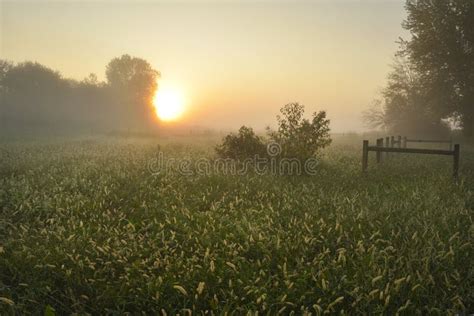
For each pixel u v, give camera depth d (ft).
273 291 12.05
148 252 15.23
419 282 12.01
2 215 19.89
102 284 12.50
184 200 23.53
